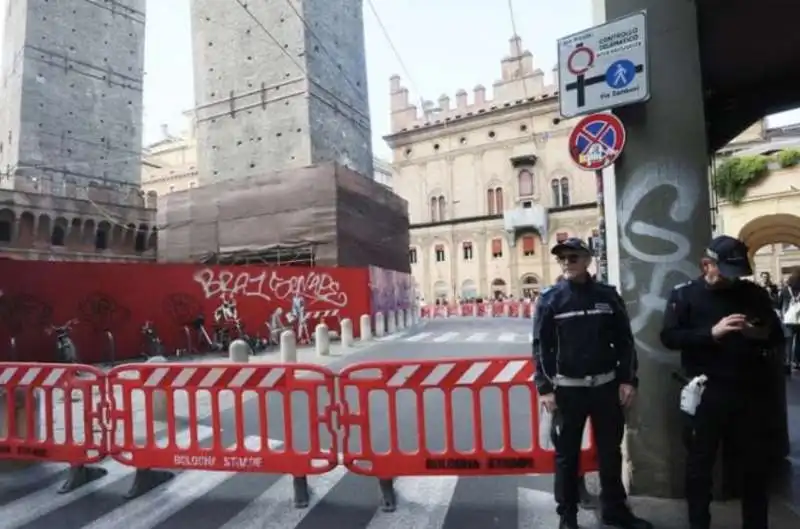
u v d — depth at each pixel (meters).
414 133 55.03
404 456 4.48
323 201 23.94
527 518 4.20
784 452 4.87
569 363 3.70
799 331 9.55
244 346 11.76
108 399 5.04
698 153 4.18
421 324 29.72
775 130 25.52
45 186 34.72
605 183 4.65
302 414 7.75
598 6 4.57
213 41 33.34
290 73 31.14
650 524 3.75
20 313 12.88
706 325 3.42
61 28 40.56
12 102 39.47
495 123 51.25
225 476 5.39
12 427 5.30
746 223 17.08
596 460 4.23
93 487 5.14
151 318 15.66
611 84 4.32
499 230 49.66
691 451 3.50
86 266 14.23
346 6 35.44
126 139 44.56
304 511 4.49
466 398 8.50
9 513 4.55
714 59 6.12
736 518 3.88
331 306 20.27
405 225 32.97
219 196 26.00
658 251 4.22
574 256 3.73
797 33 5.43
